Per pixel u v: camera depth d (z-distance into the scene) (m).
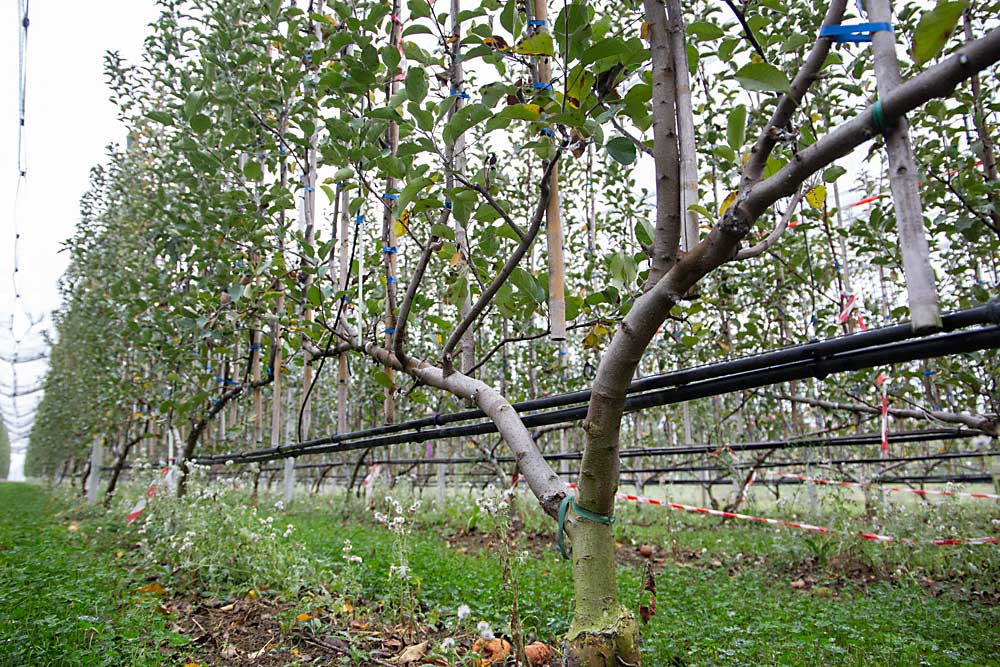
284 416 12.56
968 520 7.43
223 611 4.59
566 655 2.11
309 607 4.24
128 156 10.84
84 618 3.81
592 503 2.17
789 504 10.89
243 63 4.73
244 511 6.48
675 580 5.88
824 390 6.86
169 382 7.40
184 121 5.12
